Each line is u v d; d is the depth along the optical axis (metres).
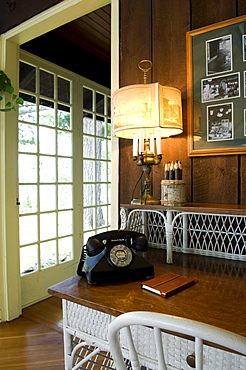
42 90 2.75
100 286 0.98
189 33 1.46
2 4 2.34
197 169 1.44
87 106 3.27
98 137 3.38
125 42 1.69
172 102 1.33
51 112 2.82
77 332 0.96
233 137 1.33
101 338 0.90
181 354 0.75
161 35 1.56
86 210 3.22
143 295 0.89
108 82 3.61
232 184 1.34
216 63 1.38
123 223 1.41
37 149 2.67
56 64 2.89
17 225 2.41
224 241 1.33
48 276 2.76
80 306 0.96
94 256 1.06
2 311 2.29
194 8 1.46
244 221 1.27
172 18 1.52
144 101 1.30
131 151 1.64
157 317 0.55
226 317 0.74
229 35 1.35
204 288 0.94
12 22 2.25
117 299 0.87
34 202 2.65
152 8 1.59
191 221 1.42
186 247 1.41
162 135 1.51
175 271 1.12
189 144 1.45
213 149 1.38
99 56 3.46
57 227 2.87
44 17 2.05
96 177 3.36
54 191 2.84
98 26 2.83
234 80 1.33
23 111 2.56
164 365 0.56
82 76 3.20
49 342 1.98
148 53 1.60
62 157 2.91
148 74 1.60
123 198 1.67
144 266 1.04
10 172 2.34
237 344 0.47
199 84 1.43
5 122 2.30
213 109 1.39
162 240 1.51
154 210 1.28
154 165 1.49
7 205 2.31
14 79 2.40
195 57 1.45
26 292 2.56
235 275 1.06
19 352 1.87
